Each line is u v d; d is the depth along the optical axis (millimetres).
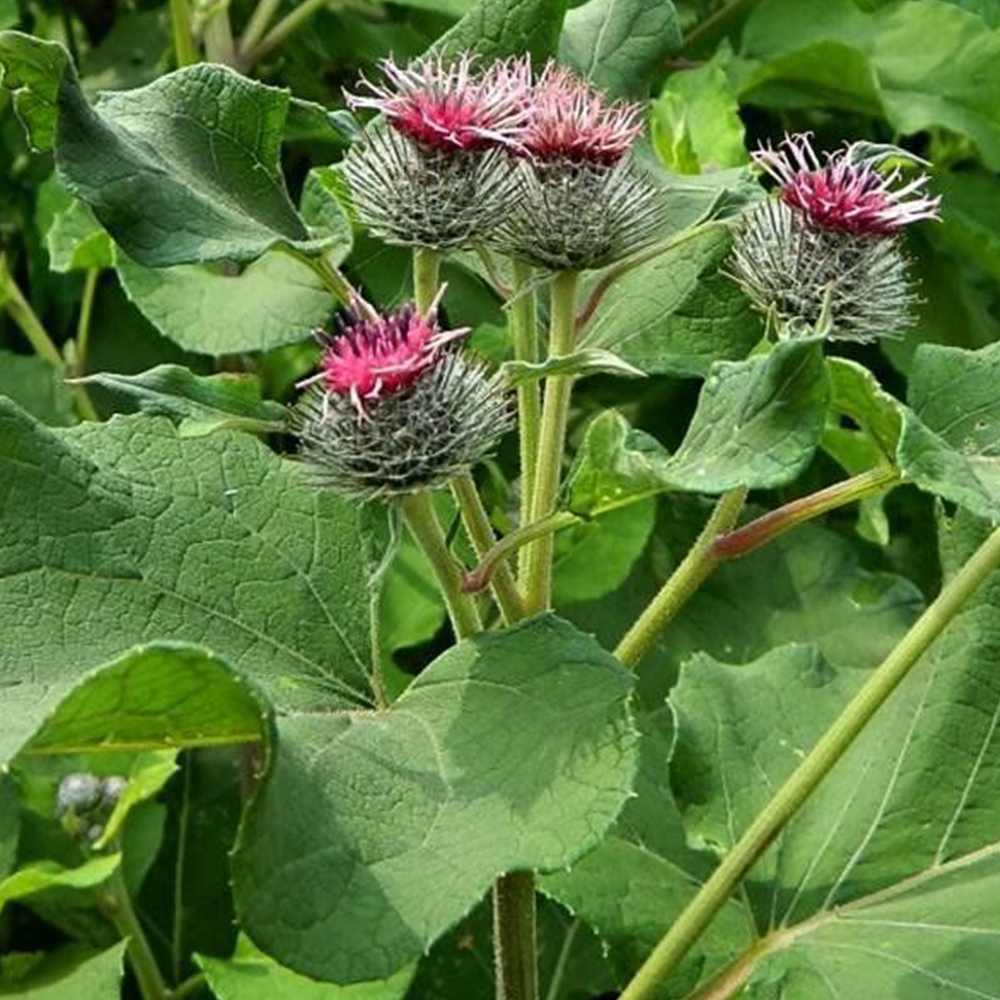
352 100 338
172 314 469
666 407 547
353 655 328
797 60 555
